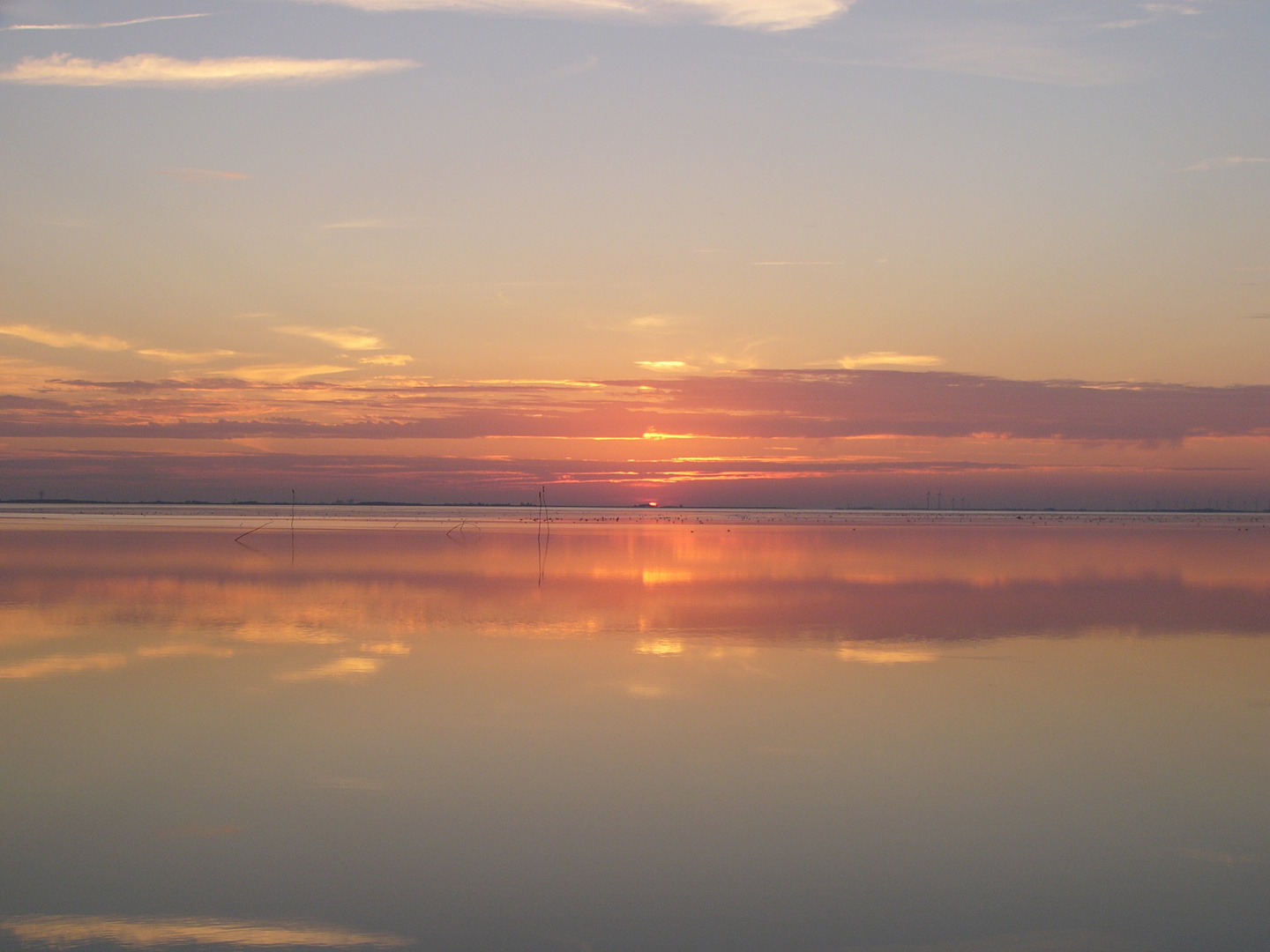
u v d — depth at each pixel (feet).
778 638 81.51
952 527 413.18
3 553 178.40
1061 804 41.24
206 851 35.78
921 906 31.96
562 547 222.89
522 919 30.94
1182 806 41.11
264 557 171.94
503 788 42.55
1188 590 124.57
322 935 29.84
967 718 54.95
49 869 34.22
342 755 46.98
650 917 31.07
